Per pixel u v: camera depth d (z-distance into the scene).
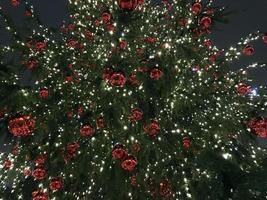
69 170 5.83
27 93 4.65
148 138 5.85
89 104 6.00
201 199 4.53
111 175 5.12
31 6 6.54
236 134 6.60
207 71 6.81
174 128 6.29
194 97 6.16
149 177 5.75
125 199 5.06
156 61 5.29
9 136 5.54
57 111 5.80
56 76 6.21
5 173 6.74
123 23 5.86
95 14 6.82
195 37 5.77
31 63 5.64
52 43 6.54
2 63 4.68
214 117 6.33
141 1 5.78
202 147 6.05
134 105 5.84
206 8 5.38
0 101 4.36
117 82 4.72
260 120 5.48
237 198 4.24
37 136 5.66
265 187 4.16
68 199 5.84
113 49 6.17
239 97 6.65
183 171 5.54
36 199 5.28
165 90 5.26
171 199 5.59
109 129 5.64
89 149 5.72
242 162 5.69
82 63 6.58
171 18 6.45
